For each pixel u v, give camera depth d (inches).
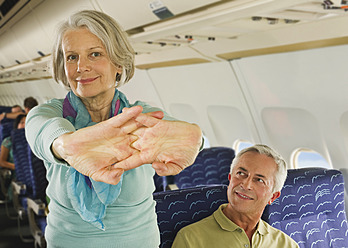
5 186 212.4
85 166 29.9
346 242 89.8
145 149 30.3
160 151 30.6
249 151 77.7
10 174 206.4
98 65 36.9
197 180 120.5
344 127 122.3
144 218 46.3
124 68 40.0
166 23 101.5
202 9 88.0
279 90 134.4
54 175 43.3
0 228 209.5
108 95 41.8
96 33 36.5
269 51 125.0
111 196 40.3
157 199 76.4
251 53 131.3
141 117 29.7
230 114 168.1
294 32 106.2
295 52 121.0
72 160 30.0
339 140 125.9
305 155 150.1
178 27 99.3
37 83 370.3
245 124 163.8
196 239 74.6
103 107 42.5
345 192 135.0
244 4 78.5
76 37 36.6
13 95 518.0
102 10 107.6
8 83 478.3
